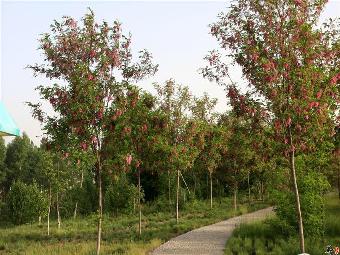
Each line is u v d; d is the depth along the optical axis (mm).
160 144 20766
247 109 11242
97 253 13070
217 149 29688
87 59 12508
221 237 18609
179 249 15875
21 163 65625
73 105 11789
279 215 16594
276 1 11047
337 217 19891
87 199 40312
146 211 34500
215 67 12039
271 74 10383
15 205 34344
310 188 15797
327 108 11055
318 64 11148
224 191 44375
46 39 12477
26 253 16000
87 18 12594
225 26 11750
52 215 39781
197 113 26859
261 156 12383
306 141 11570
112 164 12828
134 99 12812
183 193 35344
